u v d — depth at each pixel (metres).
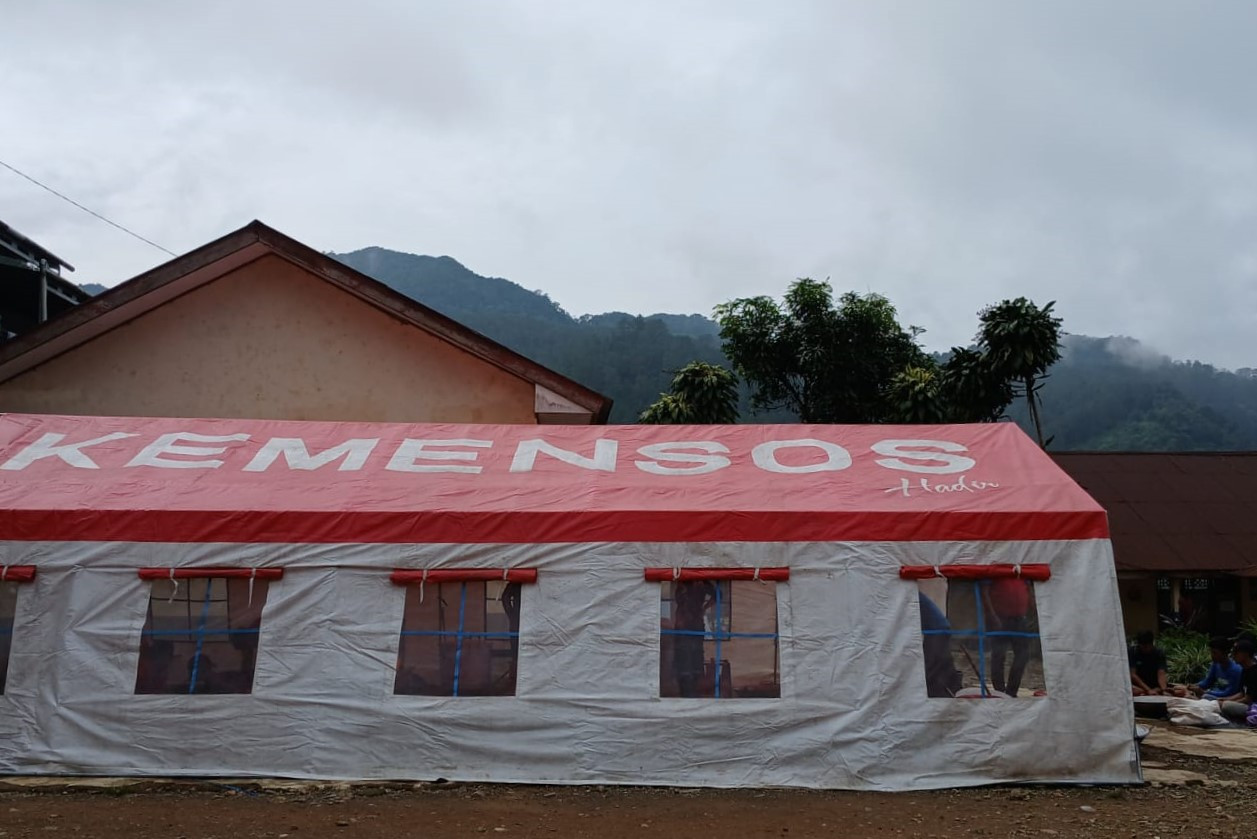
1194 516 19.83
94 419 10.62
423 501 8.84
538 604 8.48
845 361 24.58
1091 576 8.47
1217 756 9.42
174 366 14.63
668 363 77.75
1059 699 8.26
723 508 8.66
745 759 8.18
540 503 8.80
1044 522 8.54
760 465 9.63
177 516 8.59
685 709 8.24
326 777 8.14
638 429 10.56
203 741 8.22
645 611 8.46
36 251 19.61
